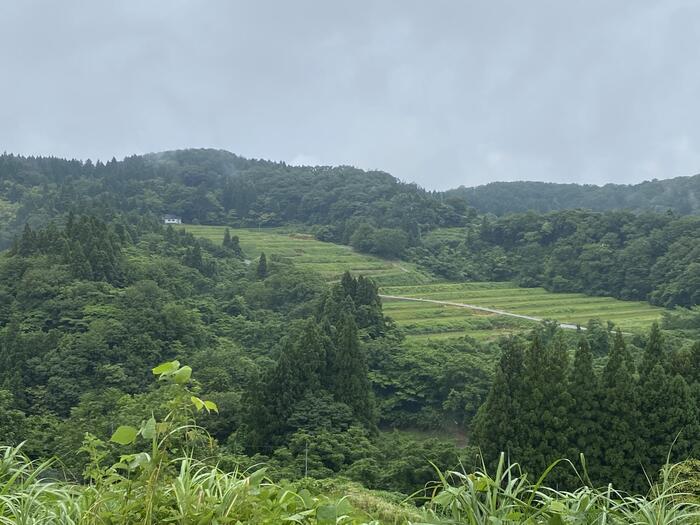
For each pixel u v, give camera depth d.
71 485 4.65
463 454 28.42
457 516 3.92
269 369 36.31
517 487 4.20
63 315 51.69
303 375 36.44
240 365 45.81
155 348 48.12
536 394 27.72
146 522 3.73
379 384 48.00
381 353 50.28
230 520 3.75
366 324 56.69
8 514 4.10
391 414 45.59
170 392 3.94
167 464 4.13
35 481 4.55
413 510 5.87
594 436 26.61
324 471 28.16
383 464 30.06
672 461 25.58
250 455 32.94
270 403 34.88
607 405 26.95
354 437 32.66
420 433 44.34
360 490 19.91
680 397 26.38
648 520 4.02
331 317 56.00
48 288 53.91
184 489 3.96
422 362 48.47
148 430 3.83
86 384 42.75
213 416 35.88
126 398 33.62
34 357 44.19
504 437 27.94
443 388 45.31
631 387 27.06
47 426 34.72
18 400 39.94
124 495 4.10
